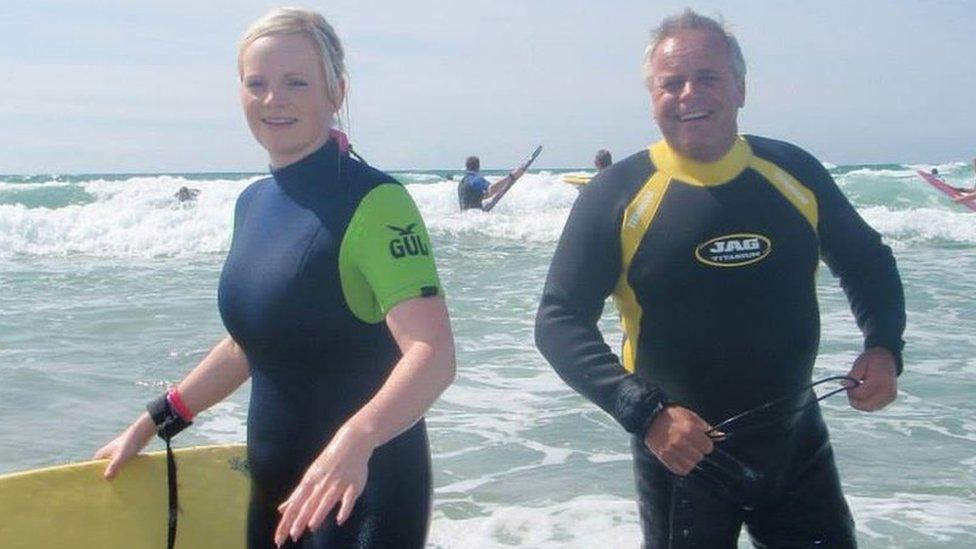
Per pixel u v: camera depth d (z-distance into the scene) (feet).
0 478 9.31
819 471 10.49
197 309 34.71
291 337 8.36
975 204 62.90
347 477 7.13
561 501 16.85
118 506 9.50
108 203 69.56
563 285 9.98
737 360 9.90
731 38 10.03
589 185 10.28
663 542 10.33
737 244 9.75
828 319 31.83
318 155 8.55
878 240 10.36
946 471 18.11
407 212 8.28
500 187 64.85
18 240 57.93
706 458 10.00
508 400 23.21
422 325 7.82
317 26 8.52
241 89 8.65
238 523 9.85
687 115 9.73
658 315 10.00
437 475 18.15
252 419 8.88
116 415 21.31
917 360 26.76
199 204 69.31
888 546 14.74
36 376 24.49
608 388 9.39
